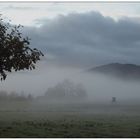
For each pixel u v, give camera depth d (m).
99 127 45.34
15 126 45.44
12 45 42.91
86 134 37.53
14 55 43.38
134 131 41.19
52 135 36.31
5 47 42.66
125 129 43.34
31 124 49.16
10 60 43.06
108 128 44.25
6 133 37.38
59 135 36.38
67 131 39.84
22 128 42.56
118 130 42.00
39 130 40.56
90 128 43.75
